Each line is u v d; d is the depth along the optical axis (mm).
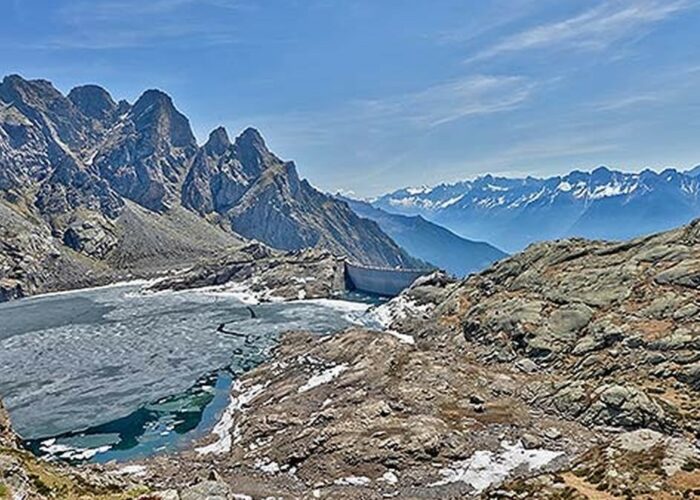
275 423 102562
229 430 107938
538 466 78688
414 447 84812
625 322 121188
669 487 61125
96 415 124188
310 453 88188
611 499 59938
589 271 147000
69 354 181000
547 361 122000
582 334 125562
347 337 145250
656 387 98312
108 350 184625
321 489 78188
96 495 54375
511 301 149000
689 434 84062
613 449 73500
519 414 97000
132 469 92438
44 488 52156
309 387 119188
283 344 174875
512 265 174125
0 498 45750
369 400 104000
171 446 104500
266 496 77375
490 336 139750
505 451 84062
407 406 100625
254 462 89938
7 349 191375
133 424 117812
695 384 96188
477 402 102312
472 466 80250
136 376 152750
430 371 115625
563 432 89625
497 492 67938
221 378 146875
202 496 50250
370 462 83250
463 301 172125
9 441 72062
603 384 103312
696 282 123750
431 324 166250
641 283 133125
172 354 175375
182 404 128500
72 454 104000
